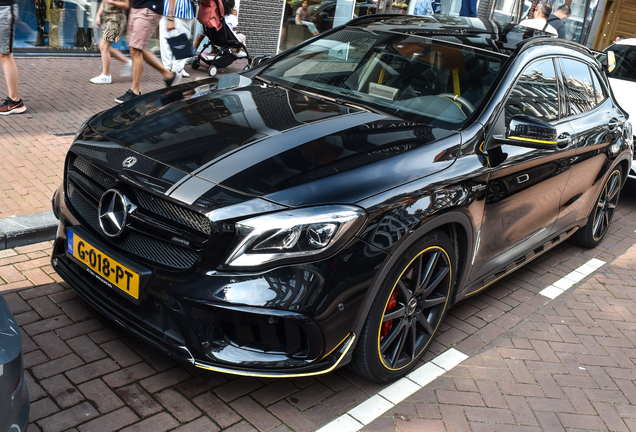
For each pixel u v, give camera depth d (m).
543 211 4.08
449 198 2.92
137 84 7.11
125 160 2.70
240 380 2.98
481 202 3.21
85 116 6.25
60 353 2.94
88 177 2.89
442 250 3.06
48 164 5.01
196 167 2.60
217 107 3.24
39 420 2.50
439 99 3.51
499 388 3.27
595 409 3.23
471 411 3.04
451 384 3.23
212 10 8.99
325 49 4.14
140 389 2.79
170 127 2.96
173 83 7.46
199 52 9.82
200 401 2.78
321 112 3.29
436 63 3.74
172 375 2.93
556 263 5.12
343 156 2.77
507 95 3.55
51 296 3.39
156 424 2.59
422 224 2.76
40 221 4.03
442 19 4.48
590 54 4.91
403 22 4.36
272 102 3.38
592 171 4.68
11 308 3.22
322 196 2.50
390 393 3.07
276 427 2.69
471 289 3.59
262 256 2.40
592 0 19.39
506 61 3.71
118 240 2.68
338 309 2.51
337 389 3.03
